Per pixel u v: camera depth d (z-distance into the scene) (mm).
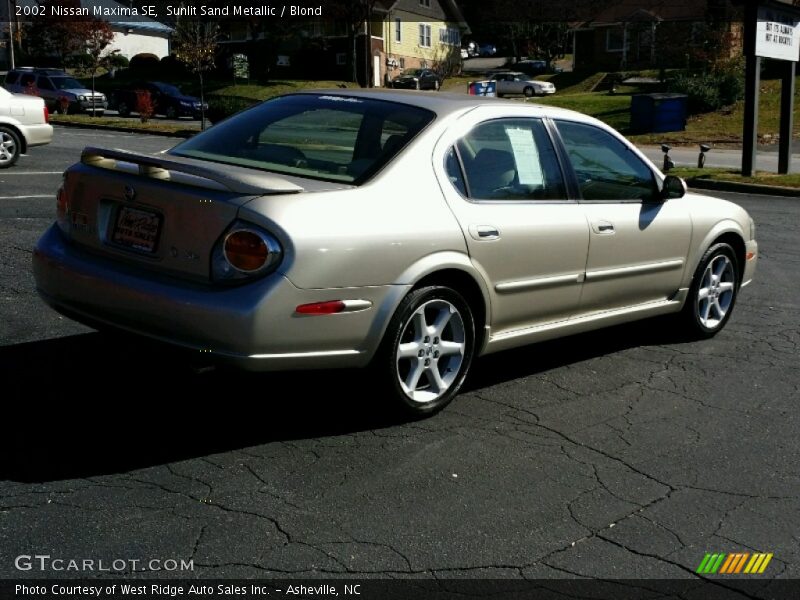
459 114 4898
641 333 6789
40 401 4668
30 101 14812
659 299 6160
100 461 4012
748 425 4961
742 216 6742
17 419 4422
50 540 3326
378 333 4305
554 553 3459
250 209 3959
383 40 61188
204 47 31422
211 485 3840
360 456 4227
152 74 56594
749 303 7953
